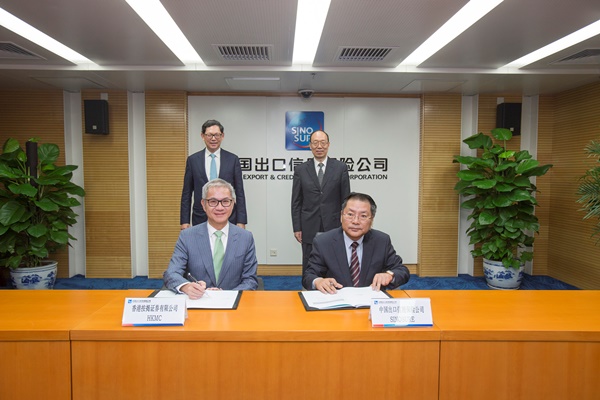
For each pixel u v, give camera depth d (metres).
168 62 4.57
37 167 5.04
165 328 1.58
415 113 6.15
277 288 5.57
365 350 1.57
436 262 6.16
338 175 4.33
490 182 5.10
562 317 1.76
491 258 5.56
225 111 6.04
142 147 5.99
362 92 6.04
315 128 6.09
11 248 4.78
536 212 6.22
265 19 3.36
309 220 4.36
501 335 1.57
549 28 3.54
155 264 5.96
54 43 4.16
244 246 2.51
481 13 3.32
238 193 4.39
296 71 4.79
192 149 6.04
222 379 1.56
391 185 6.21
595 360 1.59
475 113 6.09
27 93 5.73
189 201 4.46
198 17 3.32
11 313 1.78
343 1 3.04
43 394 1.55
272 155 6.11
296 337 1.55
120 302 1.95
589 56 4.31
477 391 1.58
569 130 5.77
